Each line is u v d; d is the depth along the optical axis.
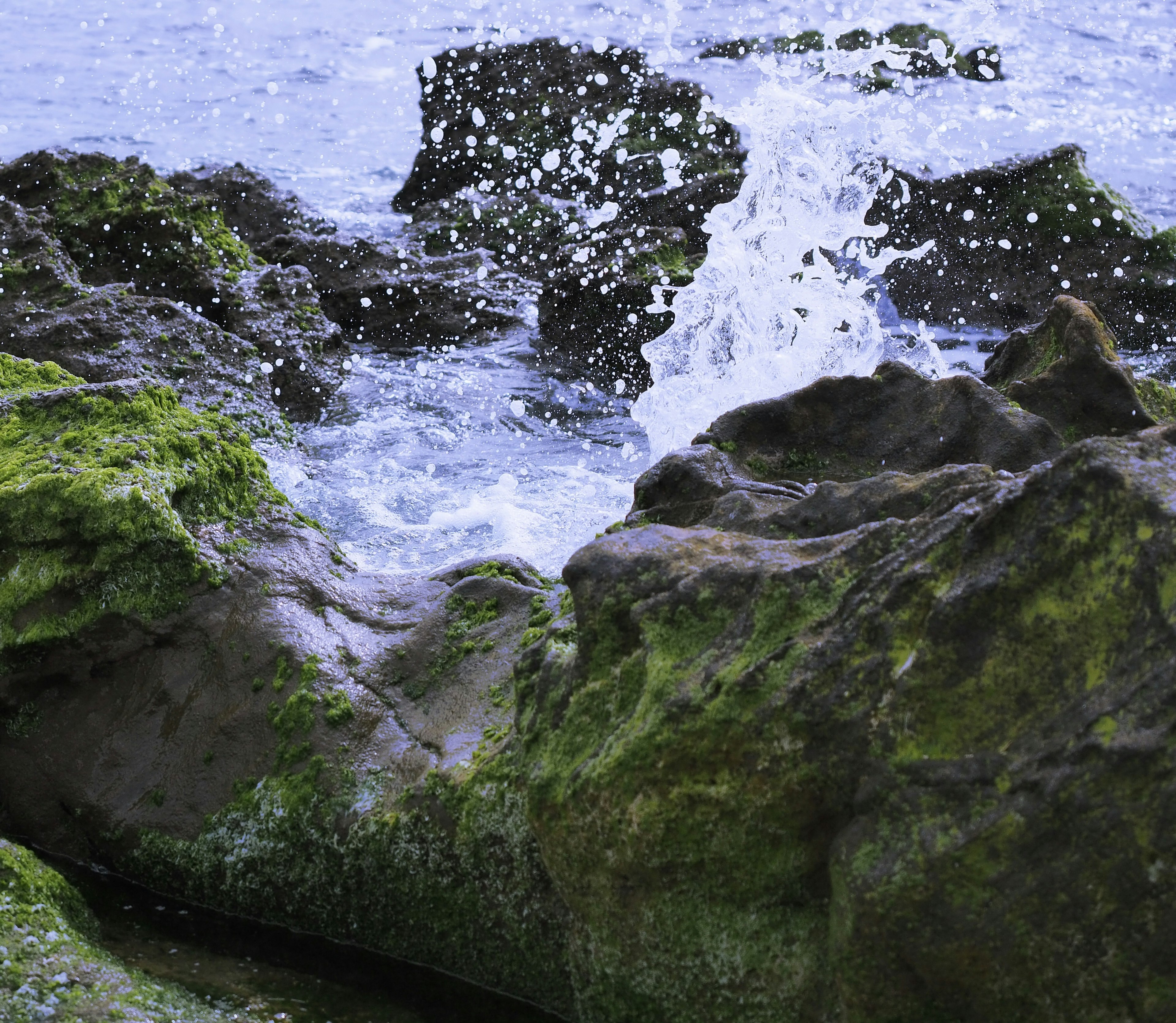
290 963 3.07
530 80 10.66
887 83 12.69
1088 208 8.45
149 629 3.48
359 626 3.56
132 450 3.65
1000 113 12.54
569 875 2.63
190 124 15.90
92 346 6.70
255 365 6.95
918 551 2.40
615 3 21.64
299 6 25.48
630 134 10.09
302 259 8.82
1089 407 3.68
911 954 2.22
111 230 7.78
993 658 2.27
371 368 7.78
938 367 6.86
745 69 14.17
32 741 3.50
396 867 3.00
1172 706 2.10
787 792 2.38
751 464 3.55
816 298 6.19
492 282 8.82
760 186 6.23
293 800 3.15
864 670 2.34
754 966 2.46
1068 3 19.12
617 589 2.67
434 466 6.16
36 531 3.49
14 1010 2.58
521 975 2.88
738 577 2.56
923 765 2.25
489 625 3.45
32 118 16.17
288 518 3.85
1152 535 2.19
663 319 7.59
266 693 3.35
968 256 8.58
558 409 7.03
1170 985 2.14
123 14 25.09
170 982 2.85
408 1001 2.92
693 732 2.43
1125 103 13.52
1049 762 2.17
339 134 15.36
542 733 2.75
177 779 3.34
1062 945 2.16
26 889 2.89
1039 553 2.26
